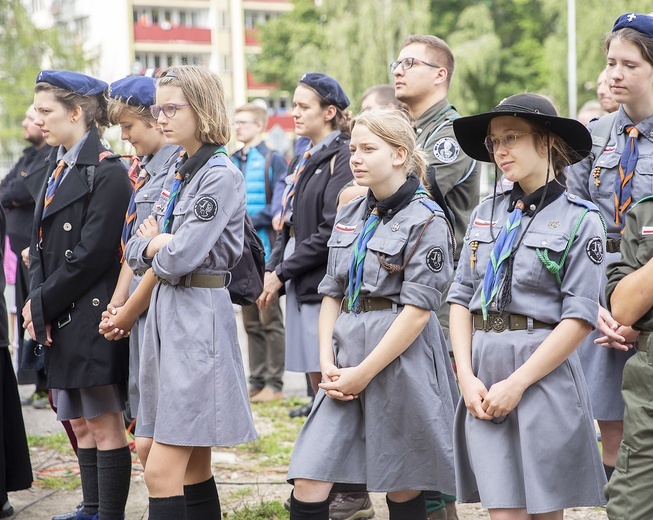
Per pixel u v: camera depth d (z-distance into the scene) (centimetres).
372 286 370
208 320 380
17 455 484
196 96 384
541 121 330
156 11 5300
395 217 373
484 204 356
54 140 450
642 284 293
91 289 438
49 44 3067
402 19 3566
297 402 754
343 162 515
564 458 328
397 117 377
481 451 333
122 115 427
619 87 414
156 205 404
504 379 333
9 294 859
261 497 502
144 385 390
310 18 4550
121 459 445
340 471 366
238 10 5488
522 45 4112
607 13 3462
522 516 331
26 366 464
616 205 419
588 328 326
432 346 380
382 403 368
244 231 416
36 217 455
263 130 826
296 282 521
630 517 293
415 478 368
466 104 3669
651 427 289
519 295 333
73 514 477
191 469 408
